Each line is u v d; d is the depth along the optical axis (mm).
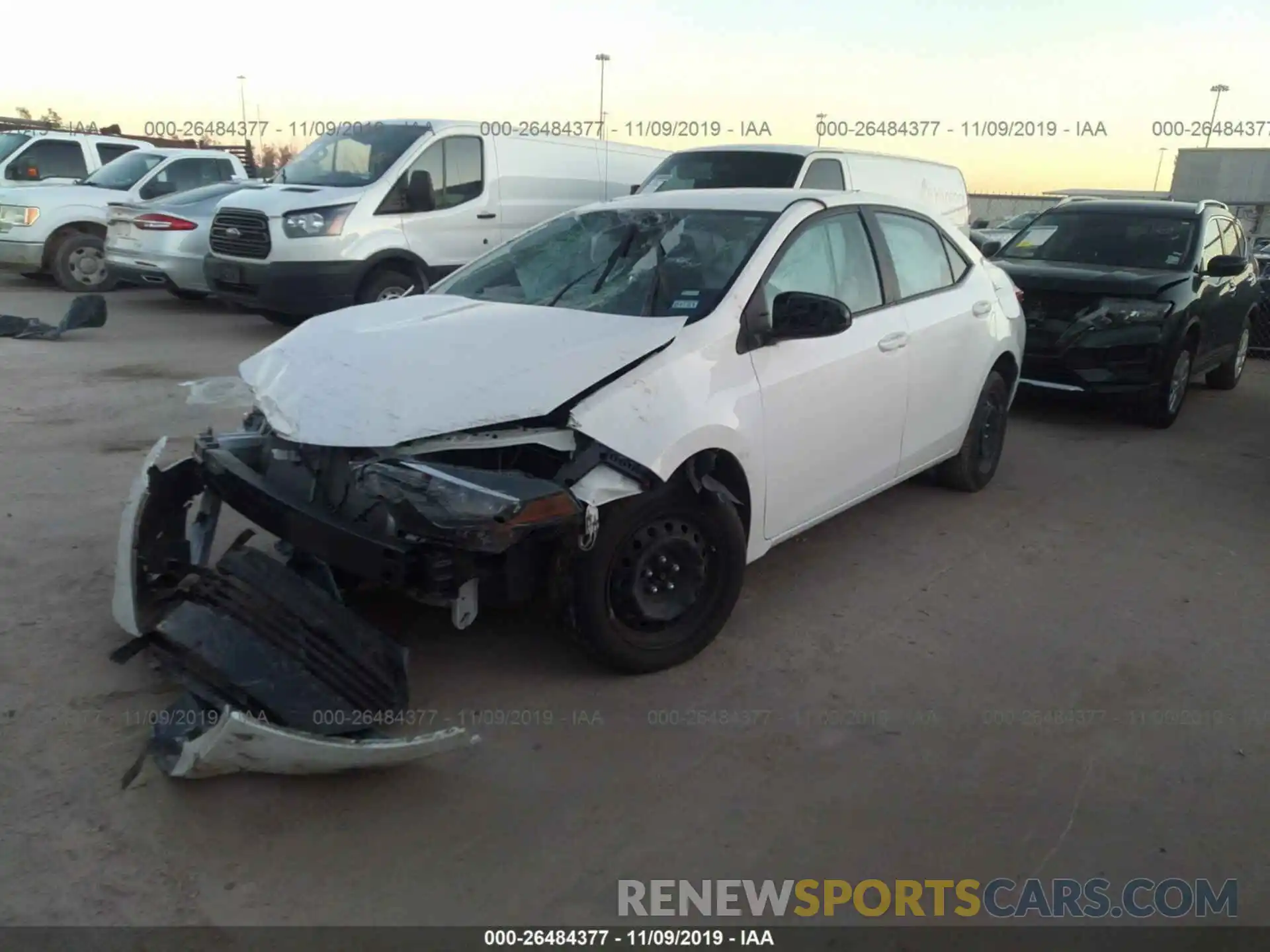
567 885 2729
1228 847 2971
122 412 7035
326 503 3453
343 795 3039
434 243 10328
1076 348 7723
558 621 3611
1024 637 4227
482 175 10719
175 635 3090
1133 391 7742
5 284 14242
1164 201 9297
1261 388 10695
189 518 4664
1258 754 3432
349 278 9766
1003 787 3209
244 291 10000
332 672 3201
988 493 6152
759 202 4559
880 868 2838
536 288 4453
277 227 9555
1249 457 7320
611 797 3084
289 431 3350
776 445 4020
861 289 4695
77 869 2674
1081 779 3264
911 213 5270
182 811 2916
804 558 4980
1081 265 8469
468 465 3355
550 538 3365
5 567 4371
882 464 4879
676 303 4004
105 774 3049
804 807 3074
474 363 3521
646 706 3572
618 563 3555
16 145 15289
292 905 2609
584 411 3369
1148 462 7066
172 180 13914
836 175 10375
